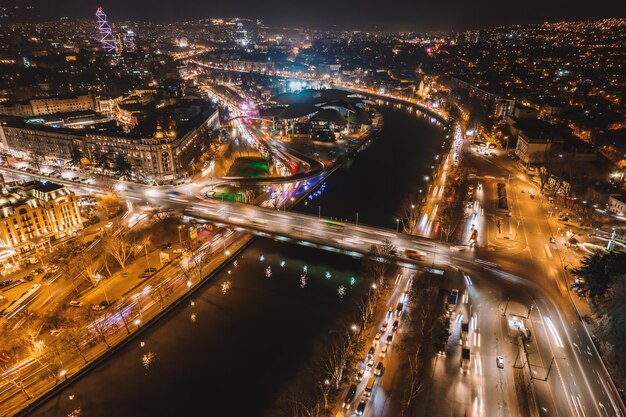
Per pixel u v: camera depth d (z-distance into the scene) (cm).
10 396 11731
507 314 14238
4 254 17425
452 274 16362
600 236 19512
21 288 16462
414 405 11006
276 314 15262
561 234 19712
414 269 17062
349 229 19912
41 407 11594
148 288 16512
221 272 17812
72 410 11506
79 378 12500
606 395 11269
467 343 12900
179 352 13512
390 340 13250
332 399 11531
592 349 12838
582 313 14362
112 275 17362
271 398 11838
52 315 14888
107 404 11694
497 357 12375
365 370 12288
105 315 14938
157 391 12106
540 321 13938
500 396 11206
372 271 17525
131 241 19662
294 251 19575
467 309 14462
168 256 18100
